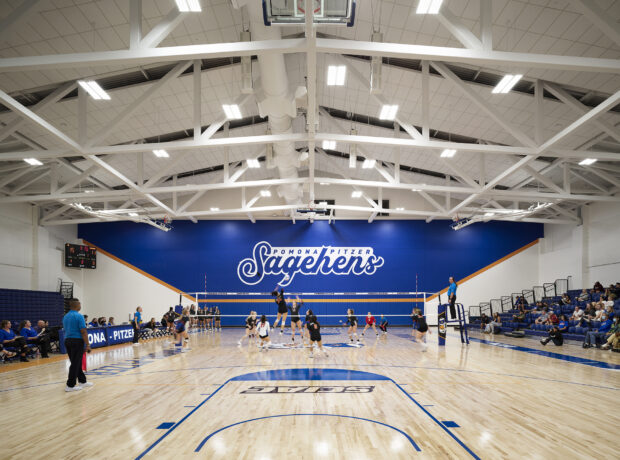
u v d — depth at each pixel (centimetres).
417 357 1256
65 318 812
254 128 2106
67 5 996
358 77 1250
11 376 1005
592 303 1720
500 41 1114
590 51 1086
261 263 2872
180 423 567
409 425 549
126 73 1346
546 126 1541
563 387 802
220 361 1202
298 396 727
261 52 857
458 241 2856
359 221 2897
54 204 2433
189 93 1545
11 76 1208
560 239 2612
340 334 2202
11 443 494
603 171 1898
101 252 2848
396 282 2842
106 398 729
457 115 1652
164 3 1052
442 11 834
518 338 1970
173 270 2856
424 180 2711
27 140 1595
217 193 2920
